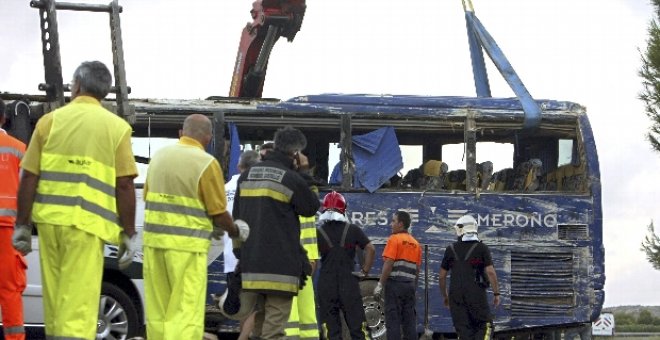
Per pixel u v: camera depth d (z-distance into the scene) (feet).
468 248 45.80
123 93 43.29
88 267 25.82
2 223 32.24
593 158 53.47
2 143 32.55
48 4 42.83
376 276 51.49
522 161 54.75
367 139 51.93
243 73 63.16
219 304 33.63
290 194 32.01
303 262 32.42
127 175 26.30
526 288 52.85
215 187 28.96
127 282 43.75
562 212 53.31
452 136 53.26
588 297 53.36
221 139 49.78
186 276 28.76
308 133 51.83
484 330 45.80
